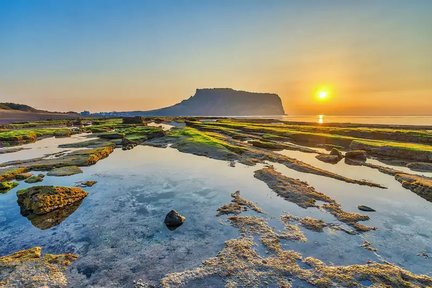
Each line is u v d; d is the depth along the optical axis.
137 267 10.88
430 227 14.63
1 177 23.25
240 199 18.56
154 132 57.06
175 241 12.89
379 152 36.94
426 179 23.61
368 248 12.33
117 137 54.19
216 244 12.55
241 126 77.38
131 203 17.89
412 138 45.94
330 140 48.19
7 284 9.62
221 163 30.42
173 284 9.80
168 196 19.27
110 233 13.74
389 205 17.97
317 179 24.11
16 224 14.77
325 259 11.36
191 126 93.56
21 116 171.75
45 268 10.66
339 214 16.12
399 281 9.89
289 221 15.07
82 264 11.09
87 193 19.67
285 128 69.56
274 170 26.97
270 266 10.76
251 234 13.47
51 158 33.31
